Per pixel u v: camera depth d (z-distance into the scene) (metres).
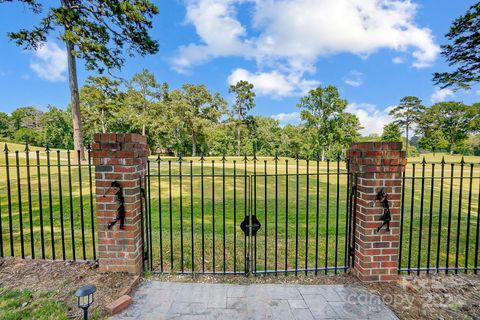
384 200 2.56
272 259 3.47
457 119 34.44
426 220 6.02
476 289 2.54
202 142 36.12
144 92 32.25
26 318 1.98
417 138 37.78
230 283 2.65
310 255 3.69
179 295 2.41
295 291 2.49
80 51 11.12
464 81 7.71
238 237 4.50
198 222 5.50
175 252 3.64
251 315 2.12
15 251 3.61
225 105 39.03
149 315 2.10
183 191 9.47
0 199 7.12
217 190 9.73
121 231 2.61
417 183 12.71
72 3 11.32
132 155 2.55
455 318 2.11
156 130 30.56
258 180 12.12
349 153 2.88
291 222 5.67
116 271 2.65
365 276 2.63
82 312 2.07
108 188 2.58
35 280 2.50
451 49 7.53
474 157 24.64
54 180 10.10
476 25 6.75
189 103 35.91
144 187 2.89
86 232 4.58
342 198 8.57
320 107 31.80
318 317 2.10
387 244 2.62
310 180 12.62
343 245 4.16
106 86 26.97
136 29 11.69
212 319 2.06
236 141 39.75
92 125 28.58
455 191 10.68
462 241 4.56
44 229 4.72
